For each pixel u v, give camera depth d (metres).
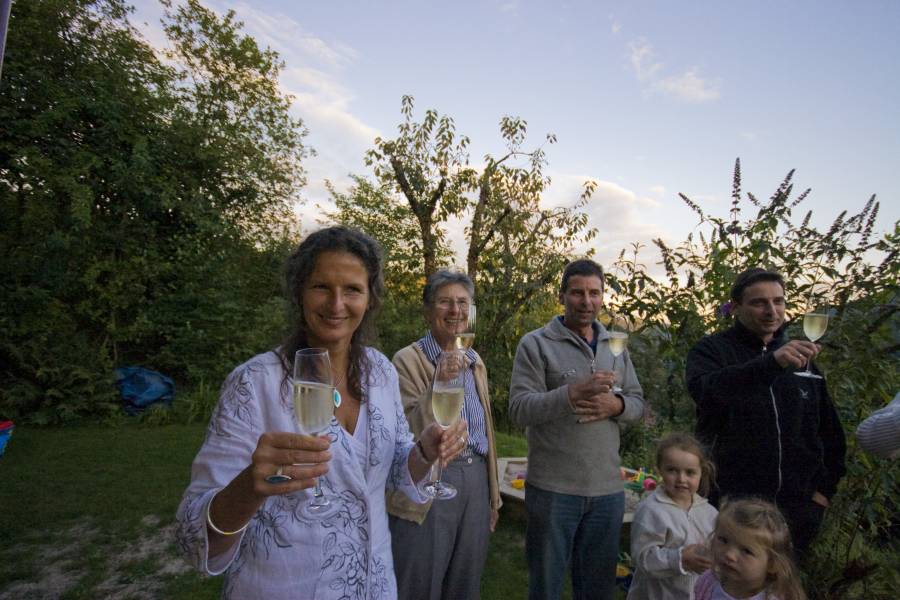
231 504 0.98
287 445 0.93
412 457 1.52
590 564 2.45
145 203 8.51
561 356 2.59
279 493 0.92
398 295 7.98
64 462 5.24
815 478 2.34
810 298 2.89
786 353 1.98
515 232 6.75
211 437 1.18
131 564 3.46
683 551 2.02
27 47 7.80
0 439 4.93
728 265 3.12
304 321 1.41
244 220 11.20
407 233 9.92
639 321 3.44
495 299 6.31
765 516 1.77
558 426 2.42
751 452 2.25
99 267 7.89
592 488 2.38
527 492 2.49
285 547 1.17
